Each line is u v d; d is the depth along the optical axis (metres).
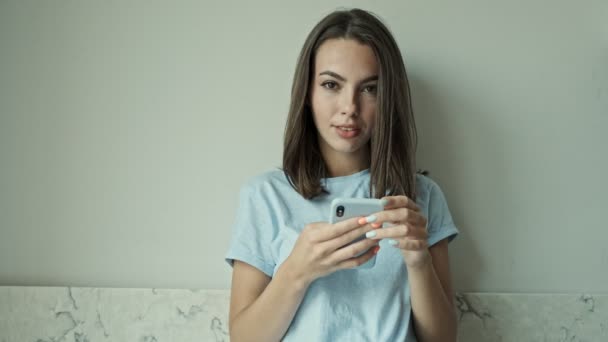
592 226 1.31
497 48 1.32
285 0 1.31
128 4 1.31
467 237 1.30
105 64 1.31
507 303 1.25
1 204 1.30
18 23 1.31
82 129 1.31
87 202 1.30
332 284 0.97
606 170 1.31
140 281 1.29
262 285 1.02
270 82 1.31
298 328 0.96
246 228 1.04
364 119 1.01
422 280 0.94
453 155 1.31
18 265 1.29
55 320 1.22
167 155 1.30
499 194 1.31
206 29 1.31
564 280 1.31
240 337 0.96
